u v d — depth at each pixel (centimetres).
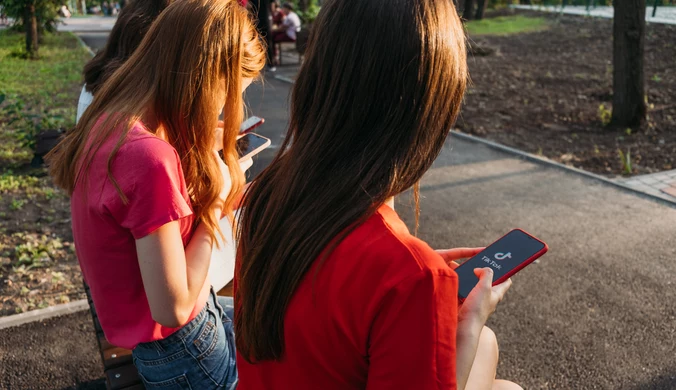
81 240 155
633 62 770
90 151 149
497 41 1616
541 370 307
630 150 696
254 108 893
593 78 1123
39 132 648
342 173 94
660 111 863
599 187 569
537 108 912
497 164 642
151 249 144
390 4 91
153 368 175
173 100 158
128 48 227
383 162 93
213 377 181
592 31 1683
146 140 146
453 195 552
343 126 95
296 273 96
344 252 91
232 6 165
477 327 113
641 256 425
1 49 1481
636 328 341
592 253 431
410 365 86
